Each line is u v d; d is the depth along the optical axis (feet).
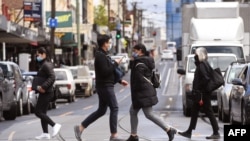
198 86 86.89
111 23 524.11
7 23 191.62
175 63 538.88
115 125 83.10
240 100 97.19
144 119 128.16
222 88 121.49
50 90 89.61
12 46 278.67
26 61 249.14
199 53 87.20
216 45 162.71
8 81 132.67
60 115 149.79
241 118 96.73
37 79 89.35
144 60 82.02
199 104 87.20
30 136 97.45
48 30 323.57
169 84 325.62
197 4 174.50
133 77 82.07
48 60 89.86
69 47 369.71
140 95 81.66
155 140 88.48
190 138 89.71
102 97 82.84
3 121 132.36
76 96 244.01
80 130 84.58
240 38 168.45
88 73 245.24
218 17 171.53
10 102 132.46
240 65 119.85
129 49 634.43
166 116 142.10
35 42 252.01
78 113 158.10
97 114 84.33
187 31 179.73
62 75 210.79
